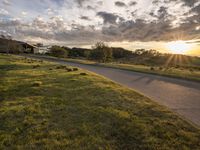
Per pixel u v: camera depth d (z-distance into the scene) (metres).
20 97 10.91
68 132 6.39
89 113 8.04
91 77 17.86
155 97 11.75
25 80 15.95
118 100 9.99
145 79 20.38
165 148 5.36
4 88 13.11
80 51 95.06
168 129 6.49
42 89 12.58
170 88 15.11
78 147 5.50
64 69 24.59
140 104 9.33
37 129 6.65
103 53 66.75
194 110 9.03
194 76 22.06
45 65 29.81
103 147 5.48
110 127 6.69
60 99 10.19
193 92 13.55
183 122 7.14
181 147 5.42
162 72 26.73
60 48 78.50
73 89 12.50
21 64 29.84
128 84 16.78
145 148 5.40
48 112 8.27
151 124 6.88
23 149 5.47
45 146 5.58
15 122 7.34
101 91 11.95
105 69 32.25
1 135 6.32
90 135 6.16
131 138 5.95
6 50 81.31
